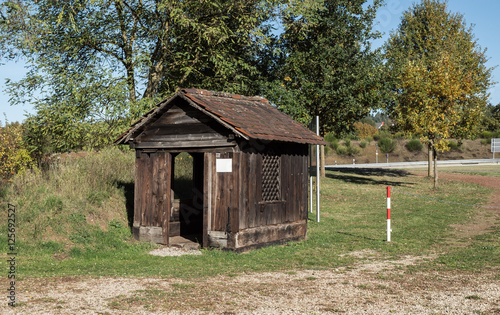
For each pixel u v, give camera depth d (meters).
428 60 30.84
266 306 6.31
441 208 21.55
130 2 21.58
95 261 10.21
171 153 12.53
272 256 10.88
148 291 7.05
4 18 17.45
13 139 17.06
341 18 27.16
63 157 18.19
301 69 27.02
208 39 21.02
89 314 5.69
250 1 22.41
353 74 26.89
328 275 8.66
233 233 11.16
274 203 12.48
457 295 7.05
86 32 20.44
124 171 16.91
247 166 11.47
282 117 14.19
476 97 31.34
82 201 13.54
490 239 13.61
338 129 30.52
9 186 13.45
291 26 24.75
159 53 22.66
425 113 28.44
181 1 20.91
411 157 62.78
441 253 11.41
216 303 6.41
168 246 12.16
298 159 13.61
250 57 25.33
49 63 20.08
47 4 19.58
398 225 16.83
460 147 66.44
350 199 24.62
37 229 11.52
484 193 26.86
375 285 7.76
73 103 19.67
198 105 11.53
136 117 19.59
